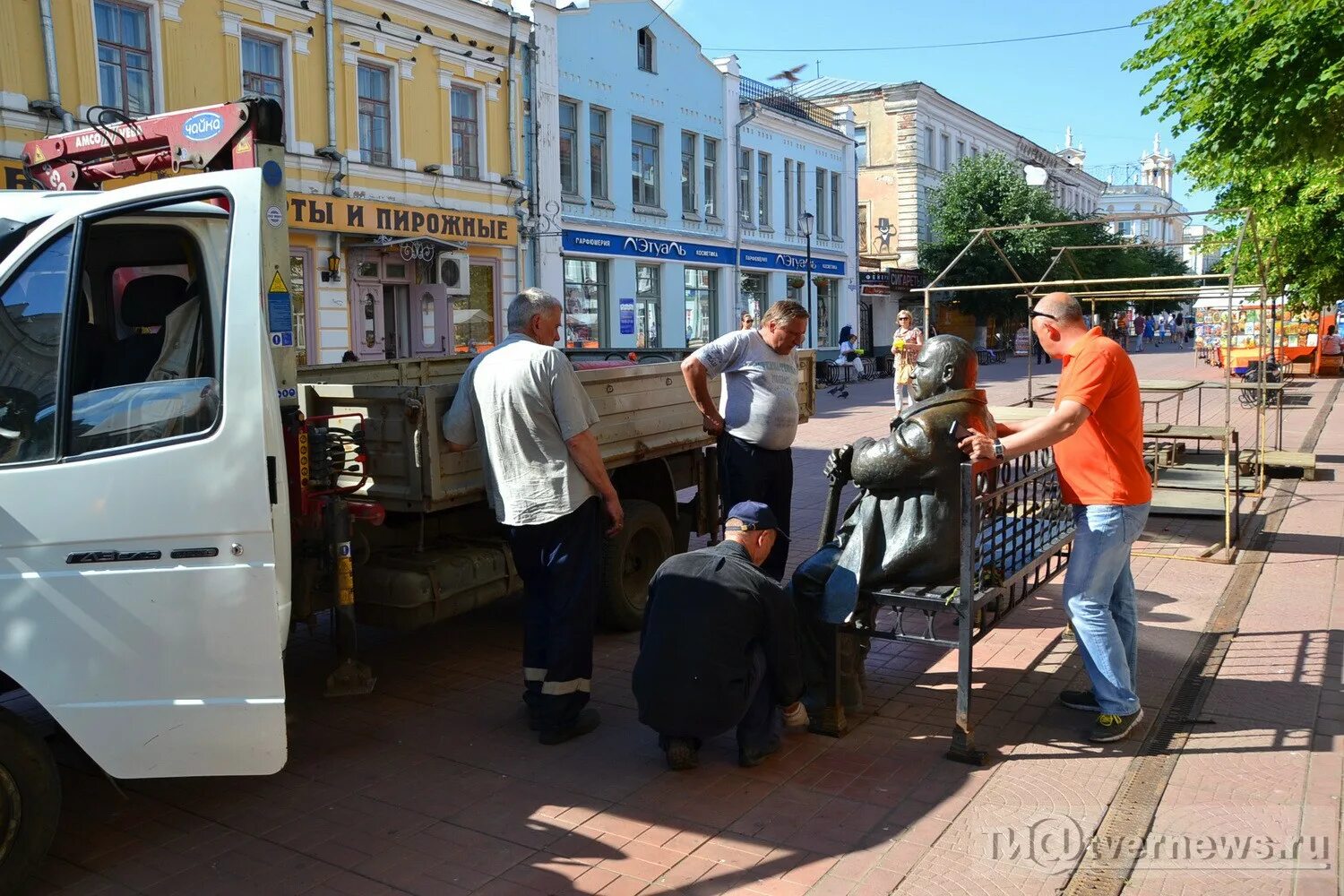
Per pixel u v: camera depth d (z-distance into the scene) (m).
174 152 4.66
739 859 3.52
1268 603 6.43
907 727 4.67
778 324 5.93
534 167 20.86
